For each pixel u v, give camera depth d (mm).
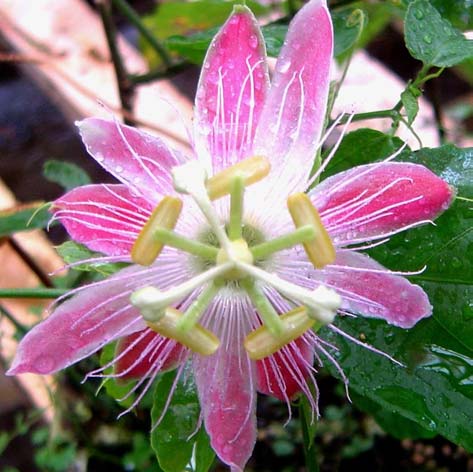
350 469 209
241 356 103
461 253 113
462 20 143
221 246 95
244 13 103
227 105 103
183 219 103
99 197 100
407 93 122
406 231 114
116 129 100
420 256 114
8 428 207
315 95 102
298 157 103
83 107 242
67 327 98
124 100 184
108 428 211
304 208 96
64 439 208
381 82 235
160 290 100
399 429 180
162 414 108
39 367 97
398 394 111
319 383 216
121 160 100
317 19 102
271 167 103
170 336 95
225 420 103
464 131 229
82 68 249
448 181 115
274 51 127
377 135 117
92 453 208
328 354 106
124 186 100
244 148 103
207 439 110
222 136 103
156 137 101
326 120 108
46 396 212
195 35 136
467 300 112
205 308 97
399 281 103
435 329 113
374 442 210
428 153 117
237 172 96
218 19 190
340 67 171
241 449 102
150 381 104
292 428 212
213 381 103
